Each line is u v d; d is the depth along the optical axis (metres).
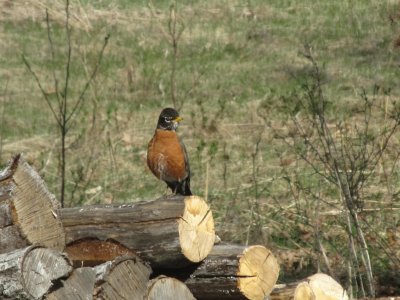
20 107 19.17
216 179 14.41
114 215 7.43
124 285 7.10
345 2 27.12
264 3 27.95
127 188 14.27
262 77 21.17
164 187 14.30
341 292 8.34
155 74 21.27
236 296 7.55
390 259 10.91
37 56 22.91
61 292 6.93
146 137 16.78
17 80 21.14
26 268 6.76
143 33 24.92
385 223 12.06
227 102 19.14
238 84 20.61
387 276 10.88
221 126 17.00
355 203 10.87
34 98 19.78
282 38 24.73
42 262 6.84
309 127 16.22
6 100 19.69
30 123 18.06
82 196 12.72
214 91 20.09
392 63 21.83
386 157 14.44
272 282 7.70
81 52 22.70
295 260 11.48
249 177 14.38
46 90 20.23
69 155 15.46
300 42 24.14
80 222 7.54
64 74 21.53
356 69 21.33
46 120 18.20
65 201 13.52
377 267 11.08
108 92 20.06
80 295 6.98
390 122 16.14
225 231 11.95
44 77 21.33
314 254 11.34
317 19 26.16
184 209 7.26
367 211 12.33
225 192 13.55
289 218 12.46
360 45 23.53
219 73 21.59
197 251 7.37
